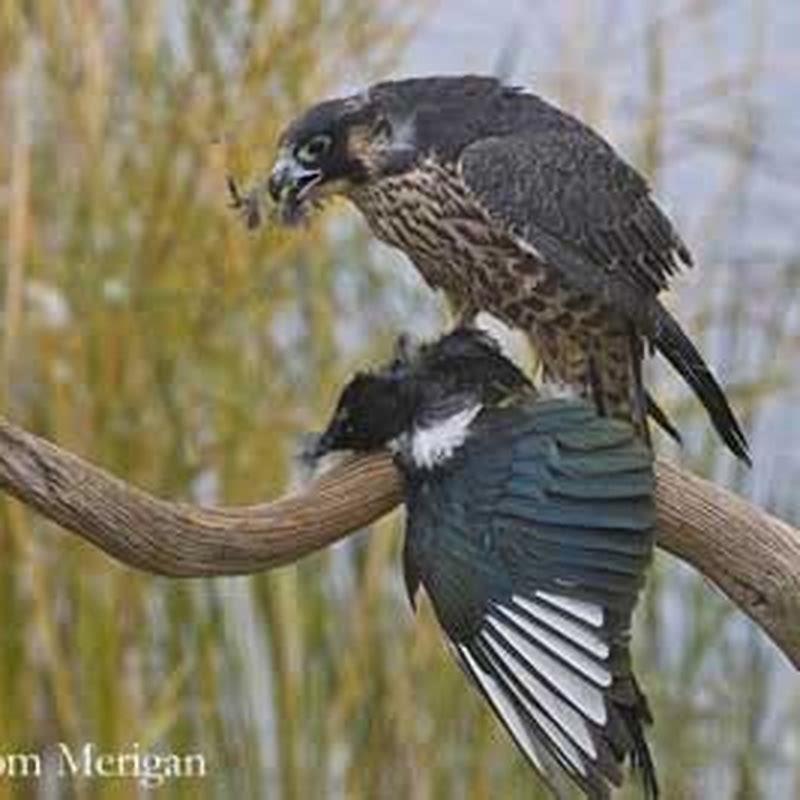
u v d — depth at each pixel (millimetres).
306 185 8383
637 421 8391
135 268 10867
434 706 11031
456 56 13969
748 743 11695
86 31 10938
